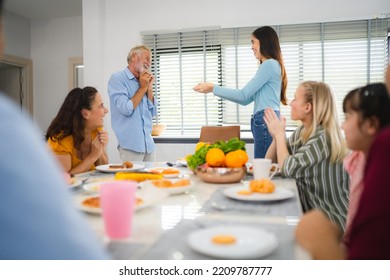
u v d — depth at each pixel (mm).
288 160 1469
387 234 646
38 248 313
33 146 335
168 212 965
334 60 3531
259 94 2400
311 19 3518
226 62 3777
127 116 2822
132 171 1685
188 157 1666
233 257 607
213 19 3801
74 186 1256
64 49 5211
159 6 3936
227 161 1451
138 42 4008
